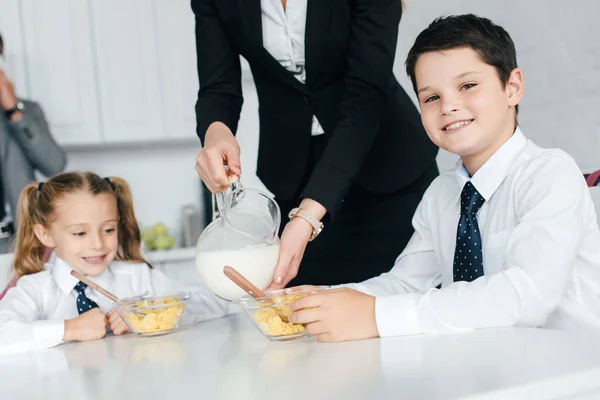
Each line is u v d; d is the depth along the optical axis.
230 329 1.10
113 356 0.93
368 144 1.43
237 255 1.08
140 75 3.34
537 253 0.98
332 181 1.36
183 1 3.38
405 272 1.34
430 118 1.21
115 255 1.65
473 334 0.85
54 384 0.76
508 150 1.19
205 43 1.58
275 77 1.57
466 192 1.22
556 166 1.10
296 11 1.51
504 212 1.17
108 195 1.57
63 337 1.12
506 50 1.19
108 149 3.62
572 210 1.03
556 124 2.72
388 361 0.72
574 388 0.61
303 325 0.94
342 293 0.92
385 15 1.43
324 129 1.58
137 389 0.70
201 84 1.60
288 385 0.65
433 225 1.34
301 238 1.25
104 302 1.51
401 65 3.41
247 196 1.13
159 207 3.69
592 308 1.14
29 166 3.10
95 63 3.29
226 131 1.35
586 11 2.53
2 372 0.88
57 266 1.50
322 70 1.53
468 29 1.16
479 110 1.16
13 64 3.17
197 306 1.30
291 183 1.65
